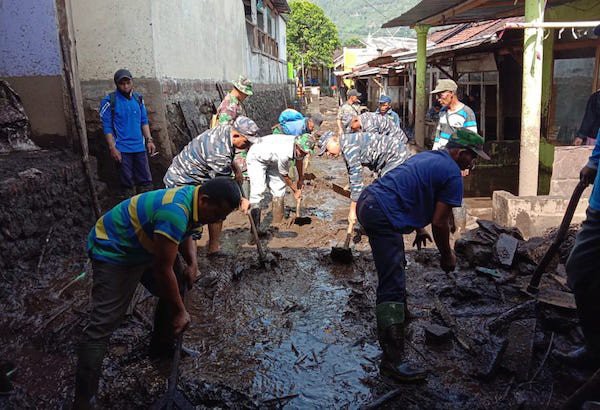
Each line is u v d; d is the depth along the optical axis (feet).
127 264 9.29
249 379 10.91
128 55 25.49
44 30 20.63
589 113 21.97
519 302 13.91
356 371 11.20
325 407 9.98
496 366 10.75
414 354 11.69
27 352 12.01
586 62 29.45
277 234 21.47
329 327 13.24
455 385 10.53
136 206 9.09
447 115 21.38
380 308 10.98
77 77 21.45
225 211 9.00
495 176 34.58
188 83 31.50
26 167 18.37
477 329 12.55
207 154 16.14
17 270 15.67
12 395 10.27
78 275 16.52
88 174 20.86
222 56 41.45
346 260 17.72
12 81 21.02
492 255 16.26
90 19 25.09
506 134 42.73
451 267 11.69
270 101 67.36
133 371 11.23
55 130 21.20
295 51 182.19
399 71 65.87
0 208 15.35
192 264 11.21
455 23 39.86
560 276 14.56
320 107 115.96
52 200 18.10
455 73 41.09
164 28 27.14
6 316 13.56
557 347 11.60
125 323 13.29
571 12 30.83
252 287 15.92
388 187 11.03
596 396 8.14
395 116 30.94
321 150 17.81
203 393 10.27
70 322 13.12
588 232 9.46
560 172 21.13
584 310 9.72
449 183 10.76
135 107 22.13
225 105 21.88
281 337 12.75
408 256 17.88
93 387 9.41
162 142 26.00
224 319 13.78
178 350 10.29
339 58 154.10
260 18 66.23
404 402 10.05
